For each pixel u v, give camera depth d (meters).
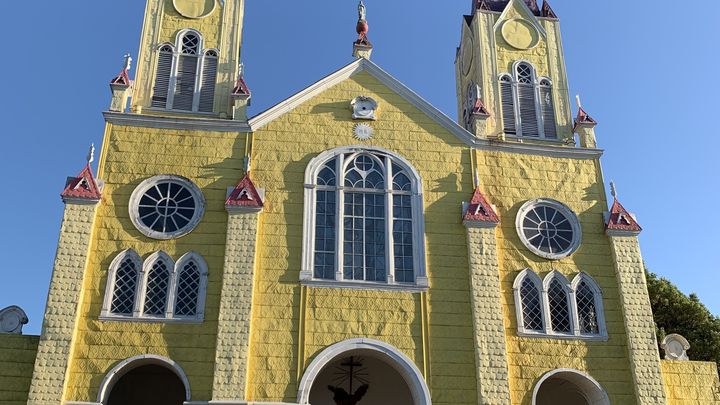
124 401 28.69
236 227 26.53
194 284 25.89
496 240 27.92
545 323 26.88
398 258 27.27
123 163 27.62
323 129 29.38
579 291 27.91
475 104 31.44
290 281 26.06
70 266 25.02
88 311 24.73
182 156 28.09
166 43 31.52
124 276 25.69
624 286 27.77
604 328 27.12
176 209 27.14
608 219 29.09
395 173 29.00
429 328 25.98
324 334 25.34
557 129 32.44
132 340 24.48
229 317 24.95
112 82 29.28
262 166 28.23
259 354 24.72
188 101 30.50
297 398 24.19
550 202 29.42
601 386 26.09
